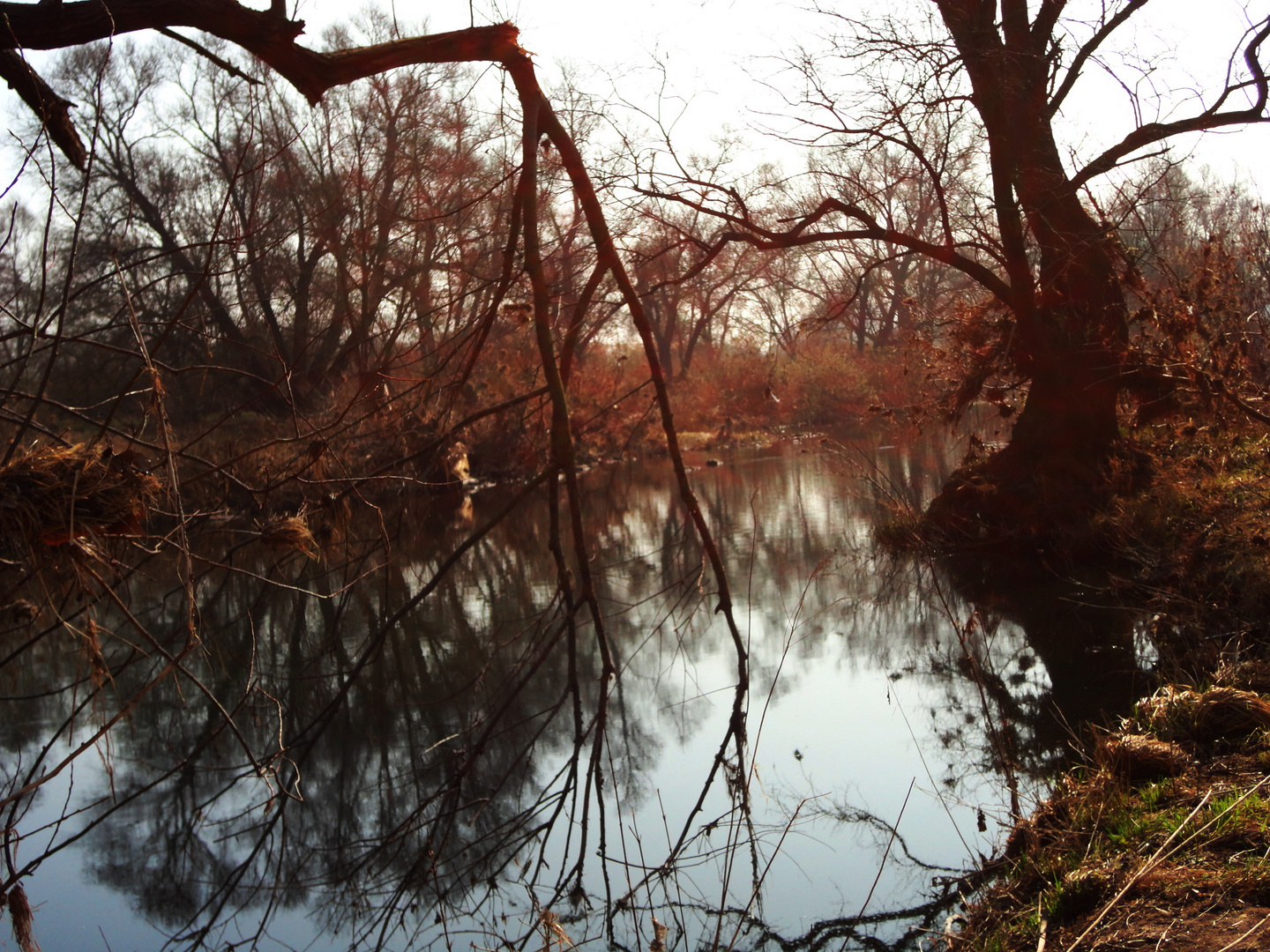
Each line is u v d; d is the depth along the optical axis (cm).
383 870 541
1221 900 353
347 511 564
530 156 617
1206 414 1095
